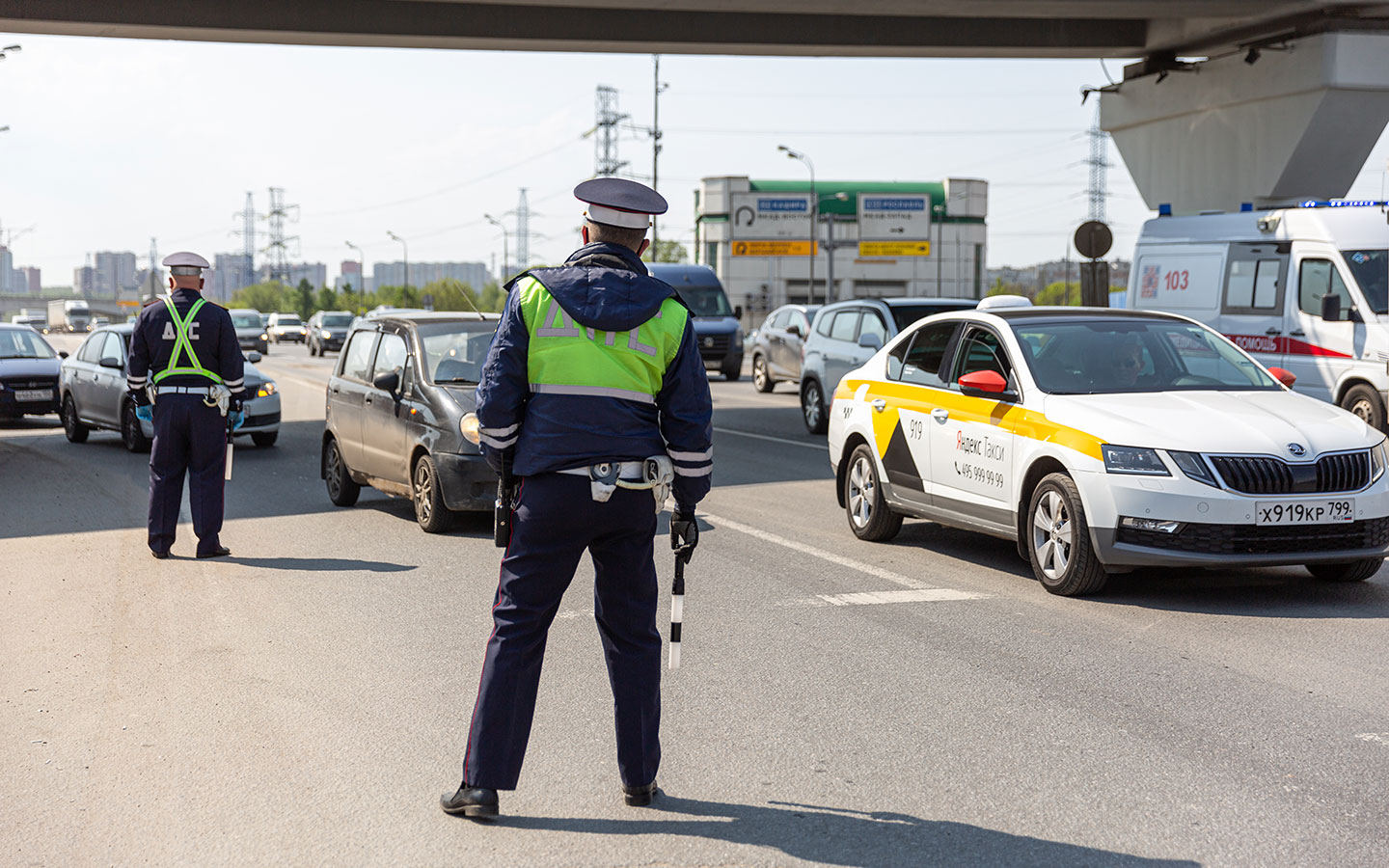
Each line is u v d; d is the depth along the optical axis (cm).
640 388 382
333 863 364
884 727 485
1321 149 2417
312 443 1720
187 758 457
